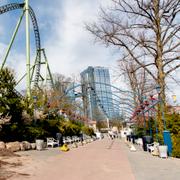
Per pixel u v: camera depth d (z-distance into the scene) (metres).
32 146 24.42
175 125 19.89
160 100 22.95
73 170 12.48
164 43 23.97
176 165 13.06
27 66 41.78
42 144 25.06
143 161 15.19
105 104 86.12
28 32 42.56
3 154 17.05
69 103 61.00
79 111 71.88
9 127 24.73
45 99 39.88
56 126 37.22
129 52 26.72
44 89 53.53
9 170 11.98
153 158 16.59
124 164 14.16
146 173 11.03
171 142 17.44
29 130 27.67
